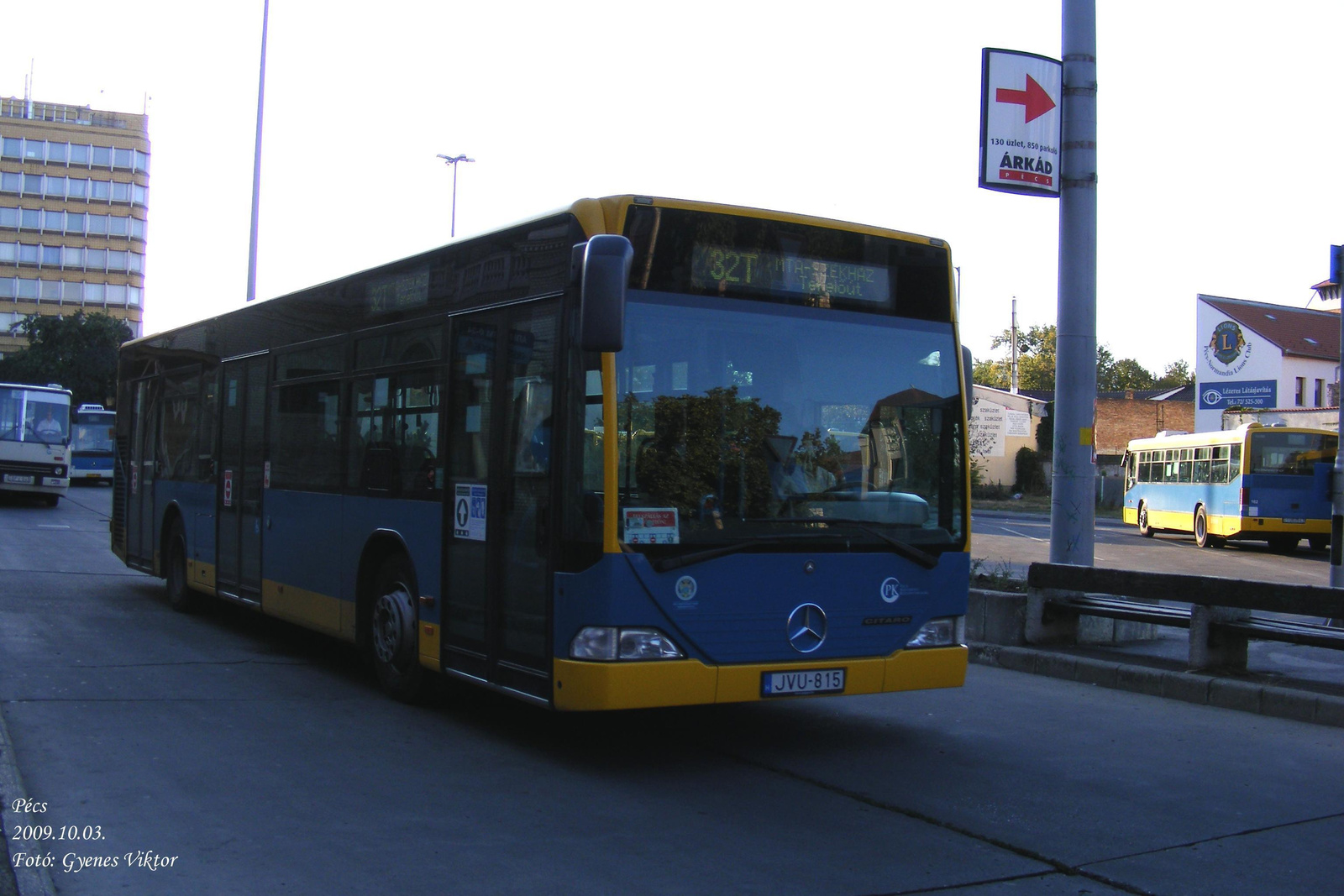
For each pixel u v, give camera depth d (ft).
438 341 25.61
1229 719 27.43
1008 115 37.22
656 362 20.85
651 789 20.52
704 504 21.02
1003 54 37.11
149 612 41.37
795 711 27.63
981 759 23.15
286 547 32.65
